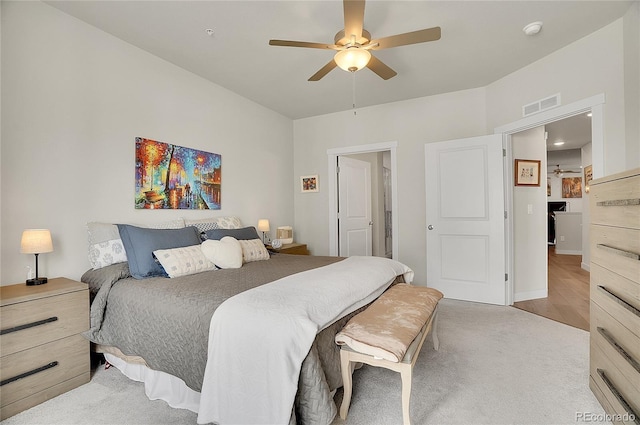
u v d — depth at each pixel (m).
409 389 1.44
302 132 4.90
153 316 1.73
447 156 3.75
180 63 3.04
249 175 4.03
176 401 1.71
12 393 1.64
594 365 1.76
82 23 2.37
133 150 2.70
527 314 3.17
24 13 2.06
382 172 6.32
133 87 2.71
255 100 4.08
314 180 4.80
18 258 2.03
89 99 2.40
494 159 3.48
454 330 2.75
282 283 1.82
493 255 3.50
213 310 1.54
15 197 2.02
